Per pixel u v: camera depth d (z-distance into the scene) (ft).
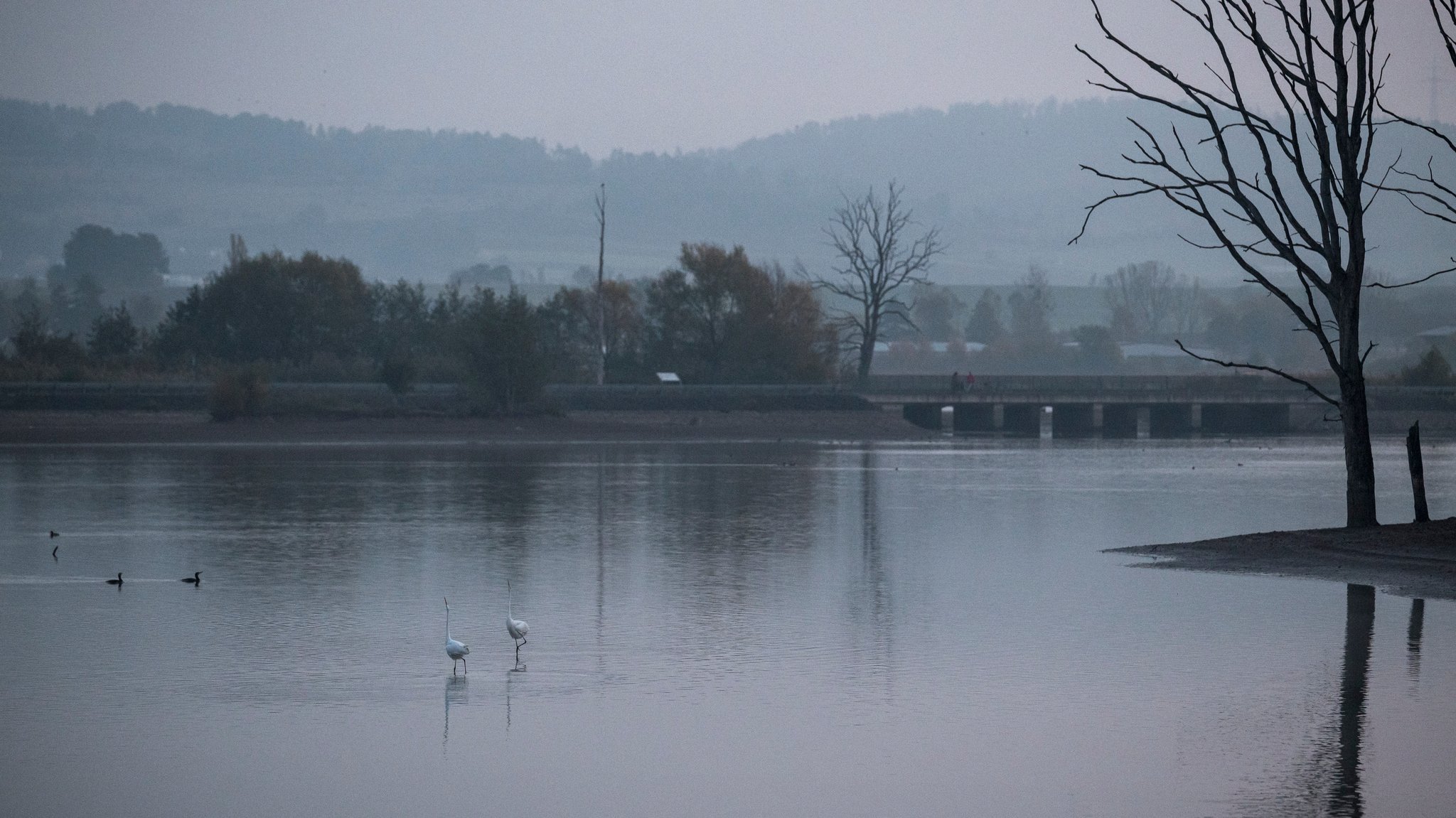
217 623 111.86
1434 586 124.57
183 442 378.12
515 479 274.57
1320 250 146.92
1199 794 66.54
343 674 92.94
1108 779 69.00
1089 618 113.39
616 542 169.17
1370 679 89.66
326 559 152.97
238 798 66.90
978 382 576.61
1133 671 92.68
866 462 338.13
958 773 70.38
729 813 64.59
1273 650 99.09
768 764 72.02
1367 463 154.51
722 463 330.13
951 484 268.41
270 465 310.24
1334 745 74.64
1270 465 337.72
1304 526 190.08
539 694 87.10
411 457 339.77
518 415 435.53
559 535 177.27
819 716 81.46
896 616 114.93
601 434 427.74
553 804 66.03
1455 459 363.97
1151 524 191.83
